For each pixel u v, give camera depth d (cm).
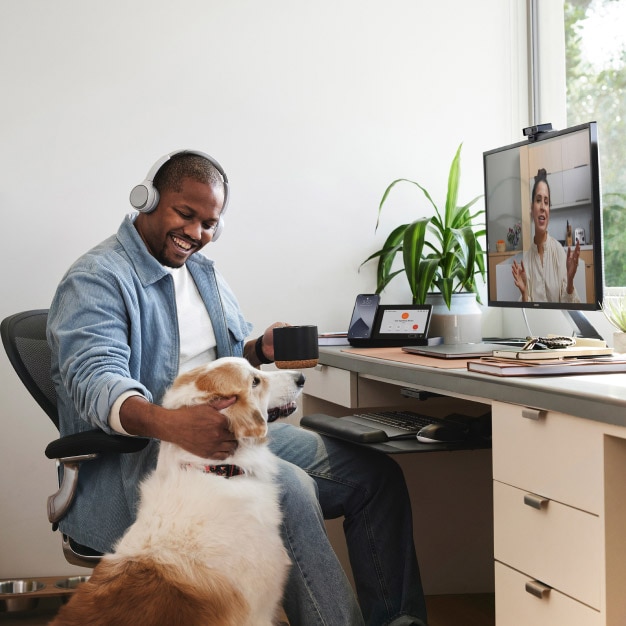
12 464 288
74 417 188
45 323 210
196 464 164
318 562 179
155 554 152
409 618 208
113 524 180
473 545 281
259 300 306
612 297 272
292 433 231
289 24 305
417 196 318
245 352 231
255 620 159
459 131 321
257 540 160
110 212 292
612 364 177
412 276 286
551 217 229
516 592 166
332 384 255
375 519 219
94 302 181
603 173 287
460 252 290
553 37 313
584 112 298
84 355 173
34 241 288
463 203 321
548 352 187
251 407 167
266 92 304
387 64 314
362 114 312
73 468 183
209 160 200
